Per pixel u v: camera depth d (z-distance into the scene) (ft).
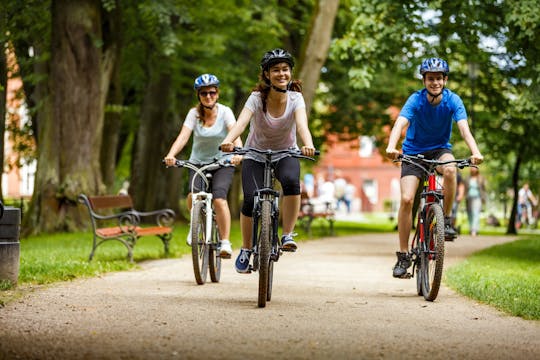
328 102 126.82
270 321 26.68
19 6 71.97
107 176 95.71
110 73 84.99
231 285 38.19
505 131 98.58
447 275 41.98
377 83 116.88
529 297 32.63
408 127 35.35
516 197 108.88
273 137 31.37
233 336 23.76
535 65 64.59
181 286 37.29
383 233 104.63
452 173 33.83
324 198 184.24
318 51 83.35
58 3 82.69
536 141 98.37
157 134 111.24
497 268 48.14
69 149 82.89
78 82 82.64
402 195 34.83
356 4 73.41
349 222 150.20
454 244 79.15
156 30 86.07
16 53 87.61
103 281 38.83
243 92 117.29
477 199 100.94
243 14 98.07
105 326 25.20
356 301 32.58
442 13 69.05
